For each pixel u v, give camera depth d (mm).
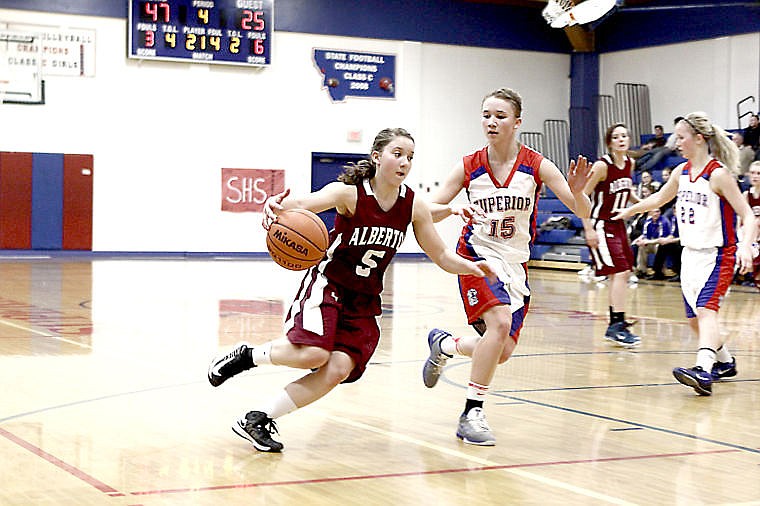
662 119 20531
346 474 3623
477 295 4344
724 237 5656
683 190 5773
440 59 21062
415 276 15570
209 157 19188
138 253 18750
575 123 21750
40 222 18078
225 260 18469
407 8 20641
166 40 18500
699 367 5465
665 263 15227
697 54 19719
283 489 3393
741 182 15906
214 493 3326
